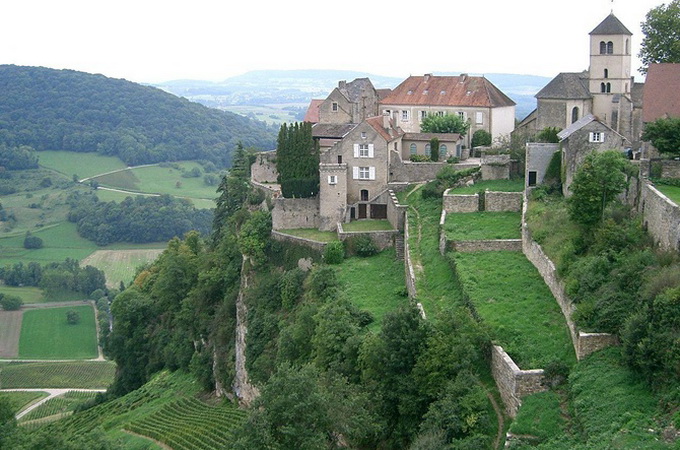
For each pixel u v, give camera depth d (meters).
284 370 55.72
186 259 128.25
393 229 97.12
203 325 111.81
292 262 99.69
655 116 78.56
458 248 78.94
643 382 47.25
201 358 107.25
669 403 44.06
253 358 88.88
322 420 54.09
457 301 68.88
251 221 106.56
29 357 188.75
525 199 87.25
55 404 152.75
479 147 117.06
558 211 75.75
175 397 107.06
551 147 87.62
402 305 64.75
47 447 70.25
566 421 48.81
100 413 111.38
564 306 60.50
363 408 57.72
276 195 109.50
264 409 55.28
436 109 124.38
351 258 94.69
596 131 81.44
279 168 106.50
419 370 57.62
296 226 104.94
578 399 49.00
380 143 103.12
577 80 104.94
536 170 88.56
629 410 45.50
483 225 85.06
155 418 95.38
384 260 93.00
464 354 57.03
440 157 111.75
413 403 57.22
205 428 83.69
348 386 59.44
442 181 99.19
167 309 127.94
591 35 101.38
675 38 99.06
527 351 56.66
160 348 124.12
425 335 59.81
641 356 47.00
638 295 52.19
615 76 101.06
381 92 133.88
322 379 60.72
